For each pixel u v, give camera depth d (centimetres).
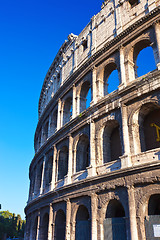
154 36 3559
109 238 3050
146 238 2662
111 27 4566
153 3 3875
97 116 3916
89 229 3409
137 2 4322
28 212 6297
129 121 3375
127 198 2972
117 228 3033
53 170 4912
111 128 3922
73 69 5416
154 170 2811
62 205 4191
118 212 3491
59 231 4325
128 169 3017
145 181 2844
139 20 3797
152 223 2678
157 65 3291
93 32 5059
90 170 3666
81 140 4403
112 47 4209
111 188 3203
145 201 2802
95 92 4291
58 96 5784
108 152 3806
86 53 5106
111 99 3722
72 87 5138
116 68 4300
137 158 3103
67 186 3994
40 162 6178
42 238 4844
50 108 6228
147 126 3469
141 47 3916
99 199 3378
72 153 4397
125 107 3506
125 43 4006
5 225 18725
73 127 4484
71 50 5841
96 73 4481
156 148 3116
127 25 4206
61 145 4909
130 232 2780
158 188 2734
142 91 3309
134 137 3259
